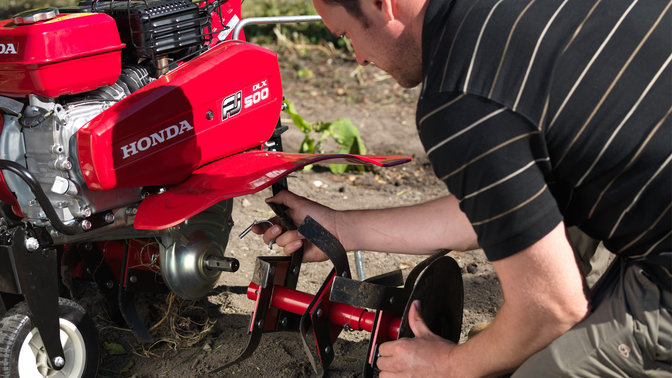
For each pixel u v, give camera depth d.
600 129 1.31
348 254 3.26
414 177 4.25
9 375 1.96
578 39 1.30
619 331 1.48
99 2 2.29
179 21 2.22
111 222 2.07
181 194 2.03
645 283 1.47
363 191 4.03
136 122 1.94
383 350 1.82
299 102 5.49
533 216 1.33
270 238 2.17
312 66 6.39
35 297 1.94
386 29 1.42
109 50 1.95
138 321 2.45
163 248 2.25
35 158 1.96
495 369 1.61
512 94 1.28
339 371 2.36
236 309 2.74
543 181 1.34
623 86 1.29
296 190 3.93
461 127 1.30
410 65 1.48
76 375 2.13
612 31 1.31
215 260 2.27
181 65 2.19
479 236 1.40
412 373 1.74
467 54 1.30
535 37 1.29
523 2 1.33
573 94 1.29
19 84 1.86
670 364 1.48
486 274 3.07
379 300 1.93
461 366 1.65
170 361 2.43
